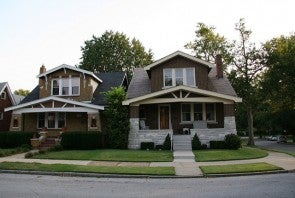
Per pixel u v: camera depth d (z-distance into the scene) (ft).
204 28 152.66
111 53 174.19
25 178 42.96
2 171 48.29
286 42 140.36
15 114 89.10
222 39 150.61
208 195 31.24
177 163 55.52
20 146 80.28
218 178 42.52
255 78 133.80
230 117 78.43
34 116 95.40
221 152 67.26
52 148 73.46
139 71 107.45
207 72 90.68
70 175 45.65
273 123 199.62
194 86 89.71
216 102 83.66
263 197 29.63
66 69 96.78
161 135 79.51
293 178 40.45
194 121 86.58
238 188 34.58
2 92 119.03
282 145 139.33
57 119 94.22
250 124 126.93
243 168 47.52
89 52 174.50
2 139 83.05
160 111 90.43
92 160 59.52
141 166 51.80
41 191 33.81
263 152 73.10
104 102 93.30
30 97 103.76
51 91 96.78
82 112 93.66
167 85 90.84
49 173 46.44
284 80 140.77
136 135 80.28
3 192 33.14
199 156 62.34
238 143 75.77
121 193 32.81
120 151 70.95
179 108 89.81
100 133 79.77
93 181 40.70
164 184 38.27
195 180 41.19
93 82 99.25
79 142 77.87
